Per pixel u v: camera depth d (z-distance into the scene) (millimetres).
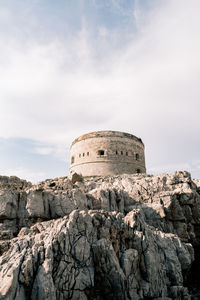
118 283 13758
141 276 16344
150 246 17734
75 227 15328
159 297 15930
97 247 14656
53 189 24641
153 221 25078
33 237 15328
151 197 27453
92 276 13805
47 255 13242
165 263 18750
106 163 45594
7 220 19125
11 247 14352
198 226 27438
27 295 11711
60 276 12930
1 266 12586
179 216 26125
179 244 20906
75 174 31875
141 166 49719
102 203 24125
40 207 20281
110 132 48656
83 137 50125
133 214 19344
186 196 27344
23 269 12133
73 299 12633
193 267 25547
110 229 16844
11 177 28234
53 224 16812
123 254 16031
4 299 10633
